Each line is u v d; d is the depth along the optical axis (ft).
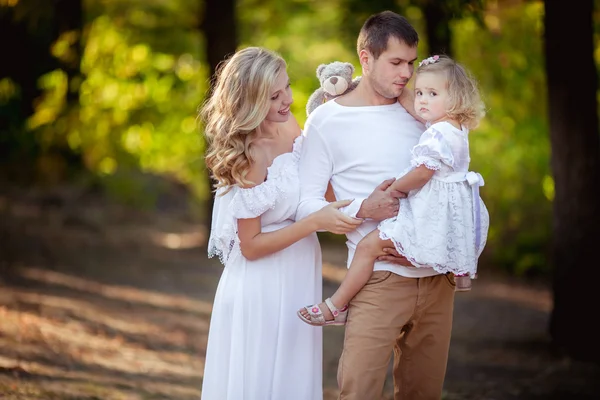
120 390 24.91
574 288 33.55
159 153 64.28
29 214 66.28
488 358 33.81
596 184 32.91
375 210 16.49
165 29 58.13
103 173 74.28
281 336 17.22
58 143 66.54
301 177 17.37
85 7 57.11
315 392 17.78
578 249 33.19
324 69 18.02
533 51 47.93
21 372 24.84
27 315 33.24
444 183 16.35
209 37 52.65
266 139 17.16
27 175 75.31
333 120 17.33
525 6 44.09
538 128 54.24
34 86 72.23
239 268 17.49
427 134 16.46
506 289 52.37
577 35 32.24
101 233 64.49
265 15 60.85
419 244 16.19
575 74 32.40
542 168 55.57
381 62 16.81
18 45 70.08
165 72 59.00
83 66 58.08
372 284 16.84
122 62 58.23
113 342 31.65
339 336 37.32
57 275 46.26
